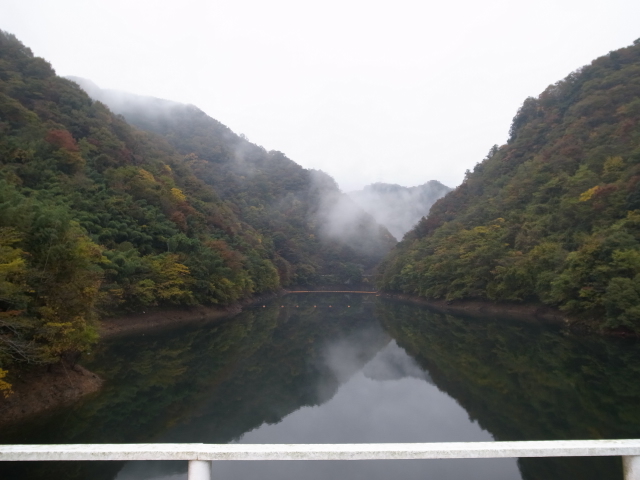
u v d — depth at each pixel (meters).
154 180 58.22
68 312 14.99
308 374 22.14
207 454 2.96
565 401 15.92
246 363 24.42
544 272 41.84
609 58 83.00
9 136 42.28
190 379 20.08
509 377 20.12
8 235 13.48
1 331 12.68
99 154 54.25
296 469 10.45
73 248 15.63
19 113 46.66
